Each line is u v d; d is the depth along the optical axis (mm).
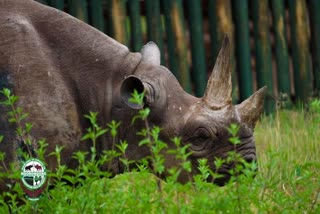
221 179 12609
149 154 12727
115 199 11180
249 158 12531
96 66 12820
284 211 11602
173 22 20828
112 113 12758
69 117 12555
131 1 20469
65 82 12641
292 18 22312
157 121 12695
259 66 21828
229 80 12750
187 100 12805
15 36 12508
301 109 20891
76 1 19812
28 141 11922
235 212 10953
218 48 21391
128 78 12328
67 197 11281
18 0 12781
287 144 17297
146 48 13586
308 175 12391
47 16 12805
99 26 20109
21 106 12328
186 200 13320
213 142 12547
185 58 20891
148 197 11039
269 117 20469
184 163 10906
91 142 12742
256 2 21781
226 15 21359
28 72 12438
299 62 22281
